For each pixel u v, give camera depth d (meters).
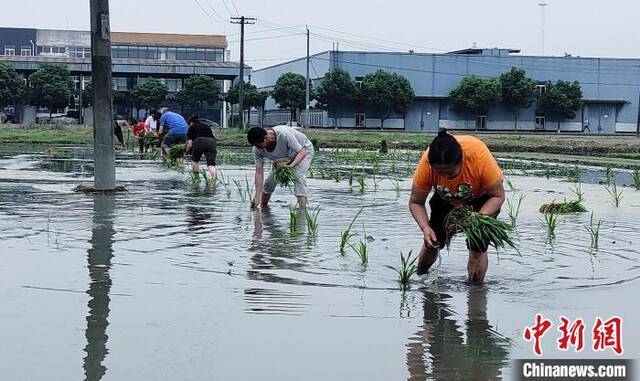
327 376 3.72
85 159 21.38
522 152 33.50
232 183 13.95
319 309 4.93
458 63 68.12
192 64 68.50
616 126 71.44
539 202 11.62
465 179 5.70
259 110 81.94
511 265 6.47
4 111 61.59
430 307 5.02
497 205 5.76
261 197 10.34
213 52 85.38
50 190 12.18
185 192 12.22
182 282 5.60
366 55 67.06
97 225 8.35
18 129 45.56
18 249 6.82
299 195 10.00
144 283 5.55
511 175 18.00
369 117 65.56
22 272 5.85
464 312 4.91
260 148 9.85
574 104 68.00
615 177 17.73
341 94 63.56
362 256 6.41
